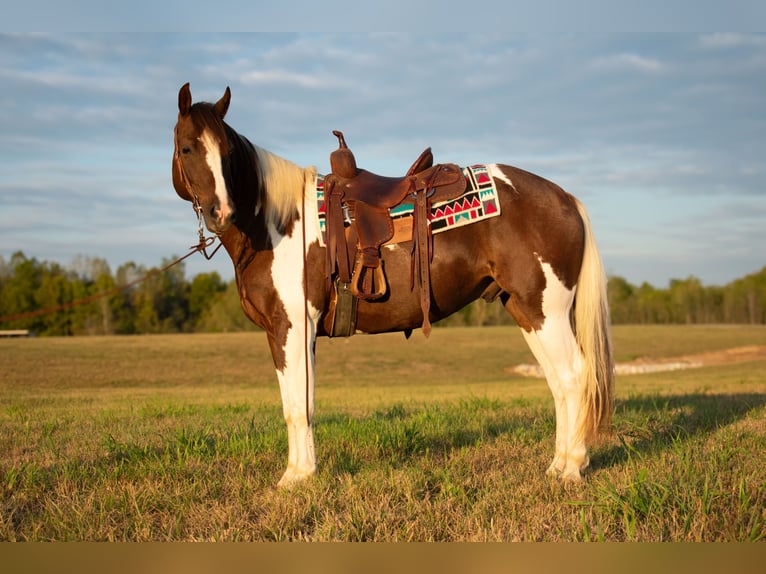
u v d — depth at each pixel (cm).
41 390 1806
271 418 767
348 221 430
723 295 8931
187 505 392
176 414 855
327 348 3884
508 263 431
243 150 429
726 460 430
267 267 433
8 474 438
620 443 535
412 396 1325
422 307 424
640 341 4656
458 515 360
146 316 6838
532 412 773
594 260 440
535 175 454
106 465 480
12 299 6369
